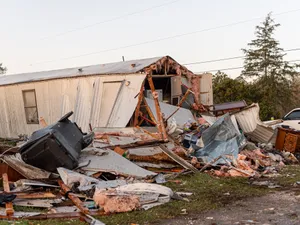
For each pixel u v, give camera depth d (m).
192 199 6.70
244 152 10.63
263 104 27.42
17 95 16.03
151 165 9.16
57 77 14.27
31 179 7.20
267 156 10.87
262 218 5.47
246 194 7.09
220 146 10.45
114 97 12.02
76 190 6.68
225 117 10.97
